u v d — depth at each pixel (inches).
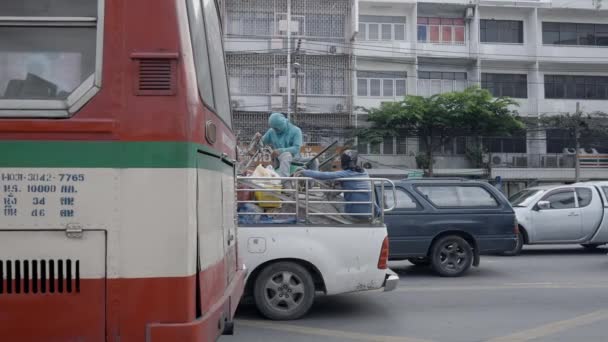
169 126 107.7
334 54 1155.9
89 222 106.1
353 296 320.5
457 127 1136.8
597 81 1280.8
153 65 107.9
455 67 1238.9
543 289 347.6
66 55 108.8
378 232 260.7
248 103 1123.9
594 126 1221.1
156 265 106.9
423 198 390.9
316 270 256.2
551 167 1238.3
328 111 1147.3
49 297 105.9
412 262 446.3
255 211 262.8
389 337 235.9
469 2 1225.4
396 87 1198.3
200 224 115.3
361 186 275.3
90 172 106.3
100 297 106.3
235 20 1130.0
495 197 400.8
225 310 136.2
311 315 272.8
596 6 1242.0
